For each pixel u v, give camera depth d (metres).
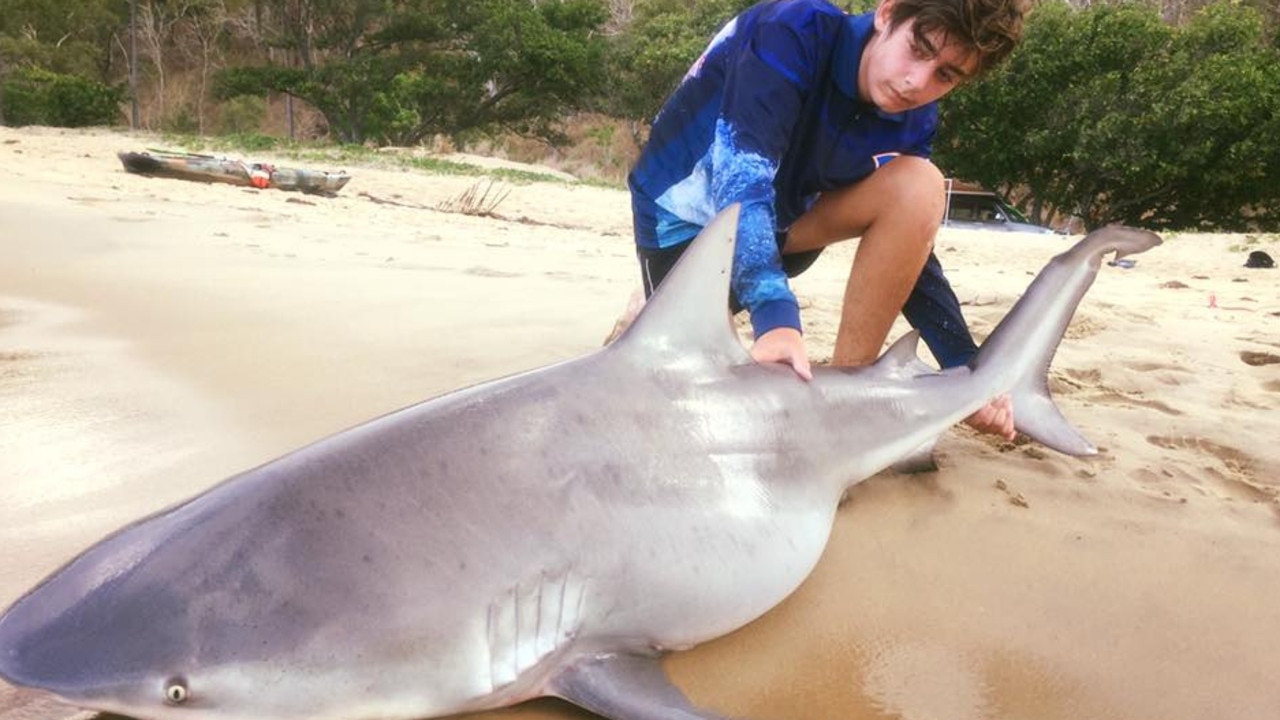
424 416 1.94
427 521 1.76
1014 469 3.21
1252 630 2.32
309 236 7.71
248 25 45.06
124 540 1.68
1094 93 24.81
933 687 2.05
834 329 4.87
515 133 42.53
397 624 1.65
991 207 18.45
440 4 37.81
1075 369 4.35
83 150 17.39
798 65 2.65
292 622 1.58
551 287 5.89
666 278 2.28
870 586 2.46
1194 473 3.23
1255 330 5.72
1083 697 2.04
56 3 52.97
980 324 5.10
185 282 5.25
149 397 3.25
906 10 2.53
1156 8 30.50
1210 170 25.20
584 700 1.79
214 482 2.57
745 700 1.98
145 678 1.49
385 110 37.41
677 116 2.95
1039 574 2.55
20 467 2.62
